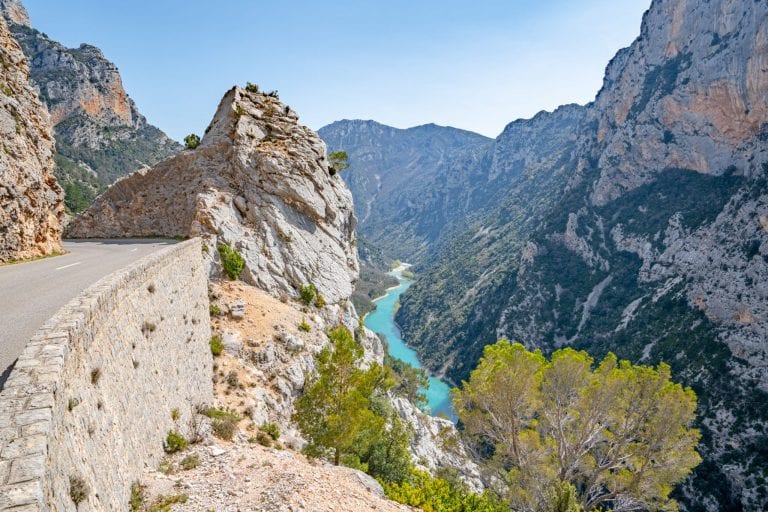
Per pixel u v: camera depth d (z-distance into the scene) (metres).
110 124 163.25
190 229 35.94
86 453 7.67
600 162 151.25
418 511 16.02
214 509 11.36
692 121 117.19
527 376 25.11
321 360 21.38
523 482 24.66
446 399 115.38
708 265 84.25
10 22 157.62
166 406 14.86
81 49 174.75
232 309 28.61
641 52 150.38
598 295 117.50
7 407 5.73
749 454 56.00
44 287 14.71
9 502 4.42
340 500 13.50
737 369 64.81
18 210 22.20
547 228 149.88
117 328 10.81
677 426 23.28
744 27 103.25
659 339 84.44
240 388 23.48
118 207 41.66
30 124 24.75
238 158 38.25
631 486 23.97
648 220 118.62
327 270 39.84
